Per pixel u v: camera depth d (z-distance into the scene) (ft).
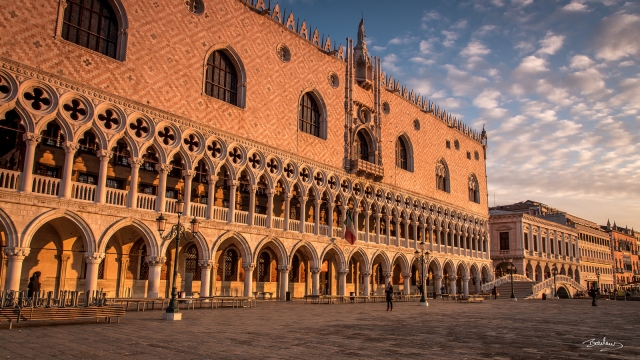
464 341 56.95
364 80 183.52
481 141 276.82
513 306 145.48
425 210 213.87
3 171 88.17
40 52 93.81
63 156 106.32
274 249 142.31
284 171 145.38
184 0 122.72
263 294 147.02
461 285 250.78
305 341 53.57
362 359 43.06
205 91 128.16
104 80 103.50
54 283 105.29
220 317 81.97
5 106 87.66
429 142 224.74
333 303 140.26
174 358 41.45
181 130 117.39
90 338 52.08
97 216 99.45
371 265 176.04
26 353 42.45
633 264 493.36
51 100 94.73
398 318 88.69
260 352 45.34
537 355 47.34
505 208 391.45
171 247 127.54
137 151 107.96
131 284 119.14
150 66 112.78
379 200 185.47
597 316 105.81
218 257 137.59
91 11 106.42
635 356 47.88
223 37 131.54
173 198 126.41
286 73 150.41
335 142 167.02
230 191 128.16
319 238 154.92
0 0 89.15
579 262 358.84
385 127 194.39
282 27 151.64
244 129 133.59
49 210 92.22
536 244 307.17
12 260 86.89
